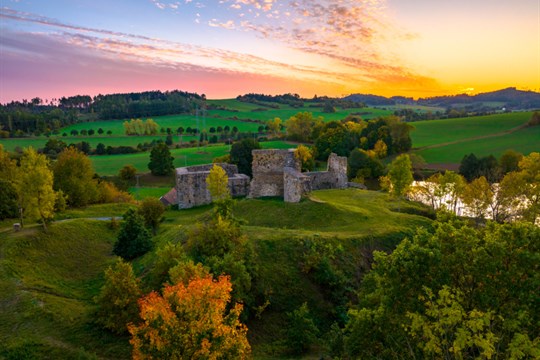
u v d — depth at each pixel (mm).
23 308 31906
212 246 35500
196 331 18500
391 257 20406
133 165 130000
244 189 83250
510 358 14914
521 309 16891
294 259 39719
